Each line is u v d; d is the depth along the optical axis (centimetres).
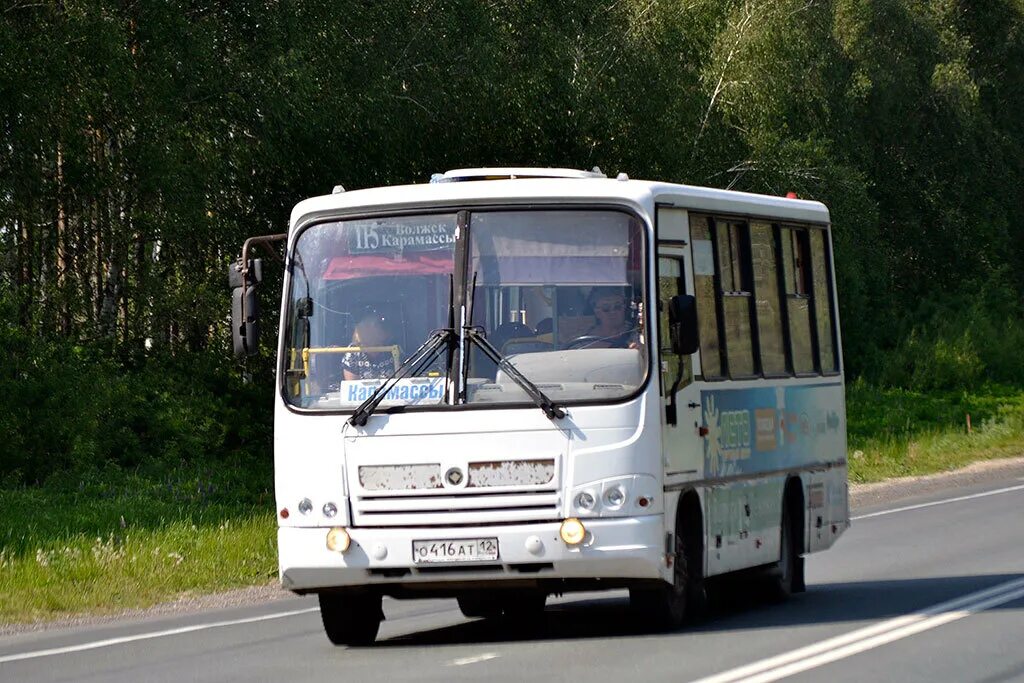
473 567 1686
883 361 9031
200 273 5169
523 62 5431
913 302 10400
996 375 9262
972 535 3070
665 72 6000
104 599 2456
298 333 1775
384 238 1783
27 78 4391
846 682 1380
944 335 9338
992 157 10575
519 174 1997
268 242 1834
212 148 4941
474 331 1728
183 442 4544
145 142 4678
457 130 5338
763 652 1595
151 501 3822
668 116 5912
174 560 2688
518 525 1670
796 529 2252
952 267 10456
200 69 4847
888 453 5403
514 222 1761
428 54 5241
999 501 3947
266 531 3016
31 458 4050
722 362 1973
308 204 1819
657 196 1792
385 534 1689
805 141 8544
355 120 5066
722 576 2041
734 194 2077
